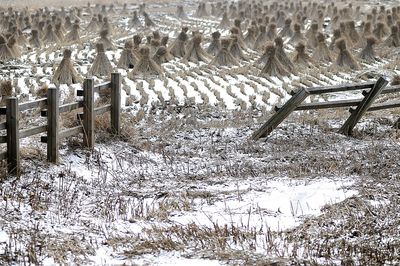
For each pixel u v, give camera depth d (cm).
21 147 2762
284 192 2338
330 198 2202
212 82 5319
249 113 4184
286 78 5528
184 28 6581
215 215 2127
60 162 2688
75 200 2316
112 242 1872
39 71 5766
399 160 2783
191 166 2859
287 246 1788
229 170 2722
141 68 5481
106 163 2800
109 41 6981
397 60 6181
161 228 1989
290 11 9494
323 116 3916
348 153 2950
